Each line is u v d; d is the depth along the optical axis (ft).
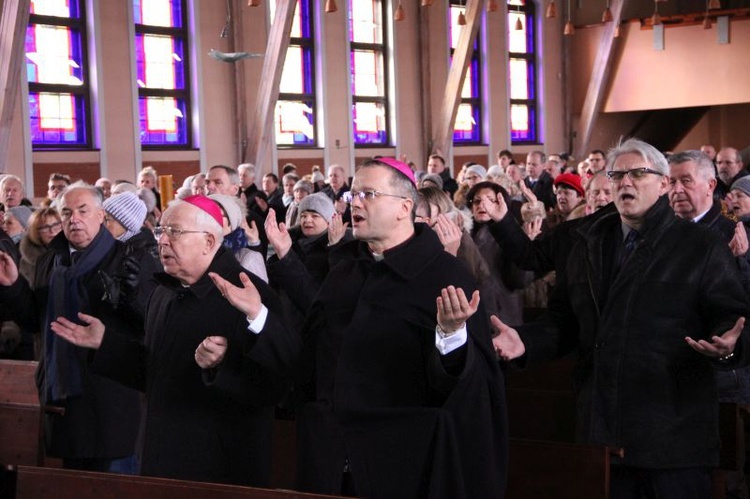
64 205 14.40
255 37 56.80
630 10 76.02
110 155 50.88
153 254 14.12
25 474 10.14
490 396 9.68
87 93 50.49
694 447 10.80
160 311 11.53
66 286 14.15
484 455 9.39
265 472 11.22
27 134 47.55
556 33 76.33
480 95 71.77
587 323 11.43
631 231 11.37
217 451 10.96
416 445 9.29
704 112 81.35
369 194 9.84
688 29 72.33
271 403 10.57
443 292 8.82
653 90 74.18
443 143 66.23
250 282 10.14
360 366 9.66
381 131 65.21
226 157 56.18
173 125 54.49
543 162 42.57
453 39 68.69
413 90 66.13
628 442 10.86
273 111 55.26
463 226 18.67
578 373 11.57
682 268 10.89
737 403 13.60
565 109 77.05
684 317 10.87
